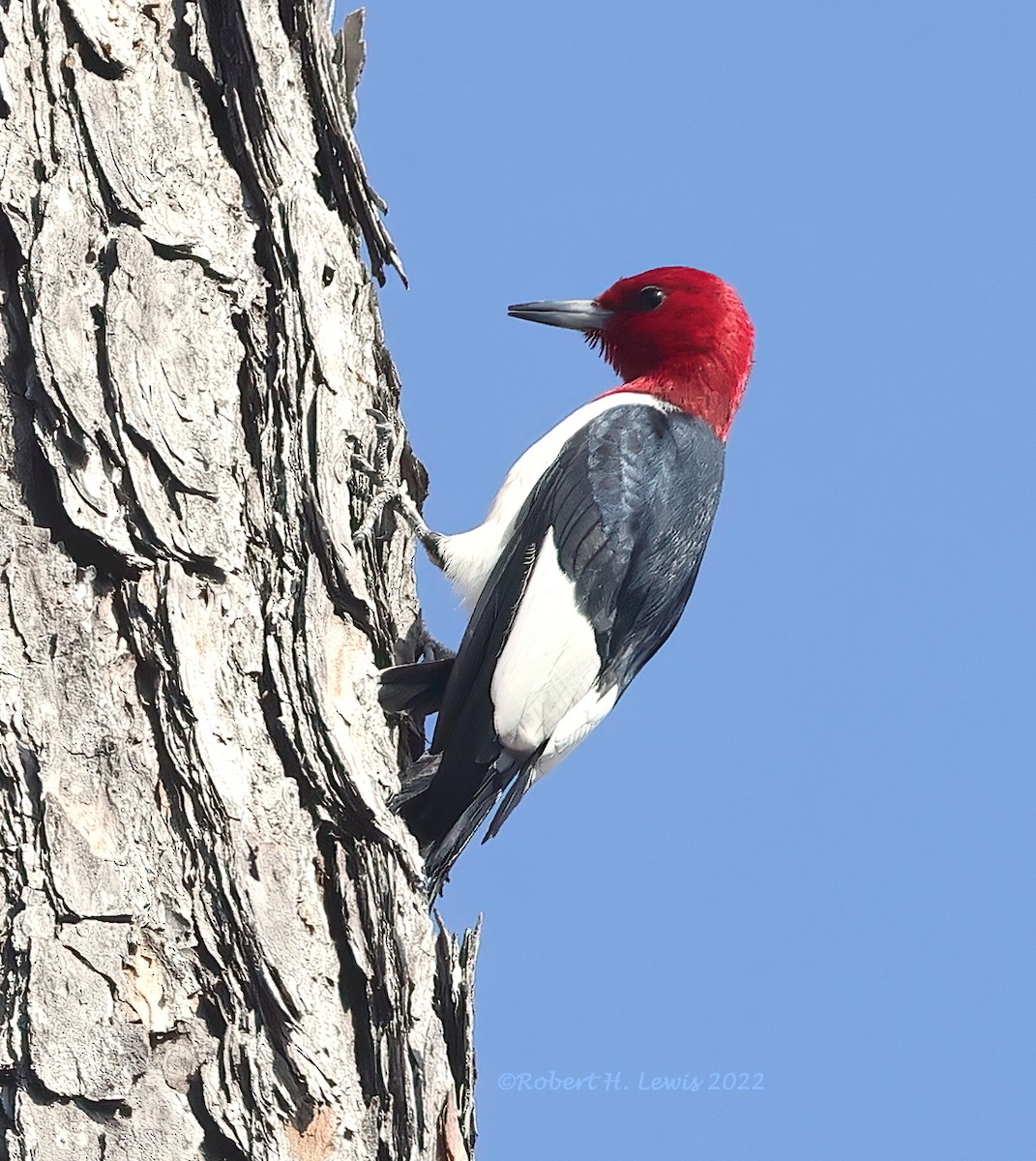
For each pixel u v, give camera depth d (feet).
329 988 26.53
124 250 27.84
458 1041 29.07
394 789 30.37
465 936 30.01
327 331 30.81
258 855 26.27
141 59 29.68
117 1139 24.26
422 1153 26.63
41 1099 24.02
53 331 26.84
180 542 27.17
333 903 27.20
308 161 31.86
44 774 25.26
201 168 29.96
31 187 27.66
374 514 32.45
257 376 29.58
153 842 25.73
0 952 24.56
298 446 29.50
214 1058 25.11
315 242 30.94
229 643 27.40
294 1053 25.45
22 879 24.80
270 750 27.27
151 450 27.32
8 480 26.48
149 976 25.12
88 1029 24.41
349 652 30.17
